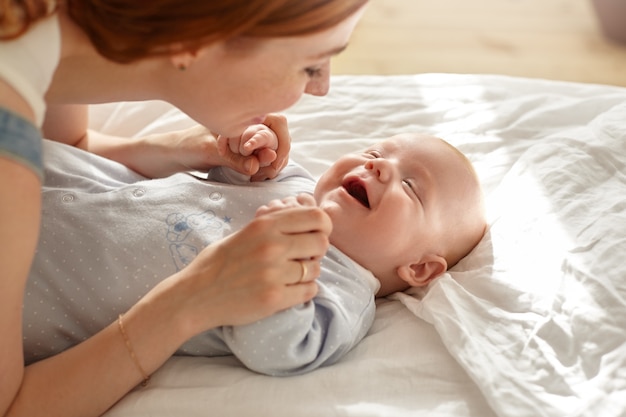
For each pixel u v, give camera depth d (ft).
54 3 2.64
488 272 3.95
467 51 8.62
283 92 3.01
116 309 3.60
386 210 4.00
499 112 5.22
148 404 3.41
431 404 3.43
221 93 2.98
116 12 2.56
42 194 3.89
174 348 3.27
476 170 4.82
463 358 3.49
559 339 3.52
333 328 3.58
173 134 4.68
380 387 3.50
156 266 3.67
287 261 3.24
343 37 2.87
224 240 3.32
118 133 5.36
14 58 2.62
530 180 4.40
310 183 4.54
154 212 3.89
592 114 5.12
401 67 8.35
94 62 2.93
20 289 2.83
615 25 8.68
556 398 3.30
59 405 3.17
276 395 3.43
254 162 4.23
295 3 2.61
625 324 3.47
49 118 4.51
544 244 3.95
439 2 9.47
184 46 2.63
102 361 3.20
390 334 3.81
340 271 3.90
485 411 3.40
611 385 3.27
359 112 5.32
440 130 5.17
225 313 3.22
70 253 3.66
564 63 8.43
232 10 2.53
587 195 4.20
